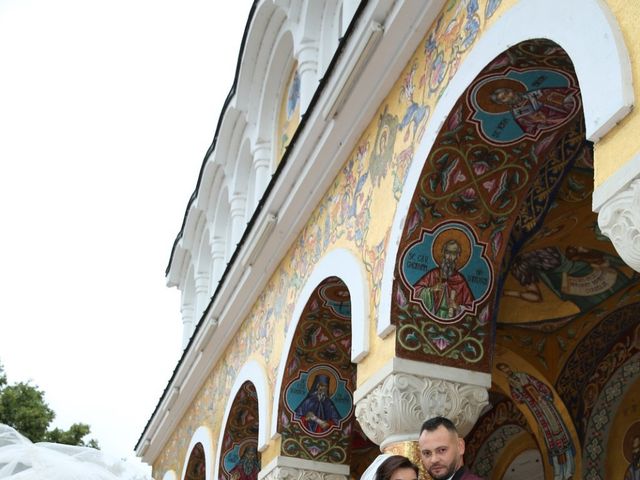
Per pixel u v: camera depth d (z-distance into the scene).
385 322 6.89
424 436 4.63
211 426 14.87
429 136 6.69
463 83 6.25
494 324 7.02
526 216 7.80
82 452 5.78
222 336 14.22
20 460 5.33
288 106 12.99
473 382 6.80
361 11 7.64
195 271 18.86
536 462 11.56
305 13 11.22
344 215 8.73
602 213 4.21
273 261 11.30
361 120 8.35
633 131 4.17
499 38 5.80
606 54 4.42
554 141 6.74
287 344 10.02
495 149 6.71
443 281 6.97
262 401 10.66
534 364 9.89
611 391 9.58
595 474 9.59
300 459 9.76
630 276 8.89
